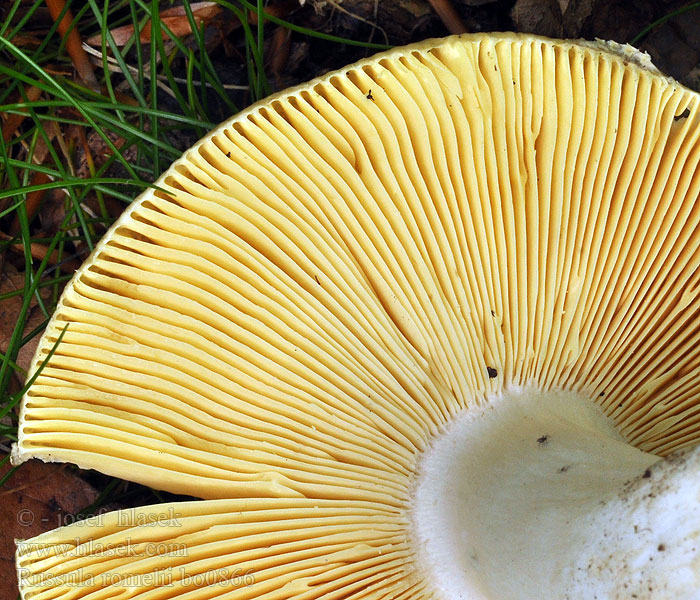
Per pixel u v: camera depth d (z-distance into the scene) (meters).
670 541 0.15
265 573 0.16
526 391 0.17
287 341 0.16
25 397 0.15
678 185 0.16
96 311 0.15
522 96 0.15
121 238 0.15
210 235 0.15
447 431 0.17
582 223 0.16
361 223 0.16
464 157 0.16
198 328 0.15
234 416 0.16
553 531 0.16
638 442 0.18
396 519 0.17
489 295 0.17
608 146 0.16
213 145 0.15
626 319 0.17
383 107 0.15
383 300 0.16
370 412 0.16
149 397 0.16
